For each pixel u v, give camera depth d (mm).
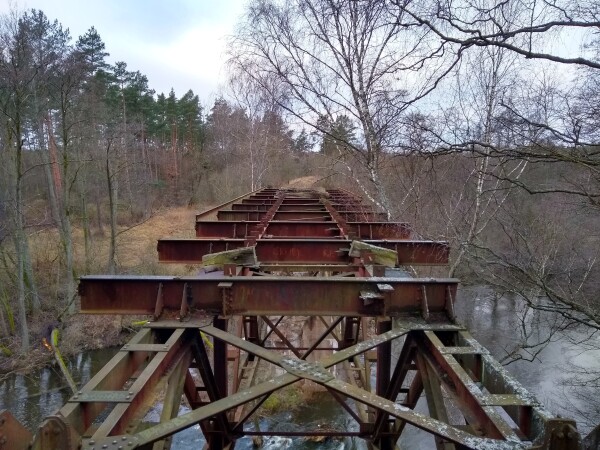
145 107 45875
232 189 39312
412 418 2605
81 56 18953
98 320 18781
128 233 30500
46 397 13781
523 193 10500
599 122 5883
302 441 11227
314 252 6727
